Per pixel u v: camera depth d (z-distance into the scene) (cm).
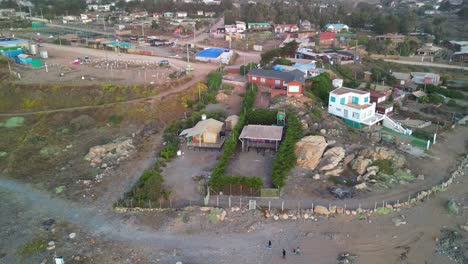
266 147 7669
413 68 15212
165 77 11512
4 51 13775
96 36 19238
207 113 9044
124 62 13462
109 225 5669
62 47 16238
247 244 5194
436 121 9631
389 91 10850
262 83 10900
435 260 4903
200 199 6178
